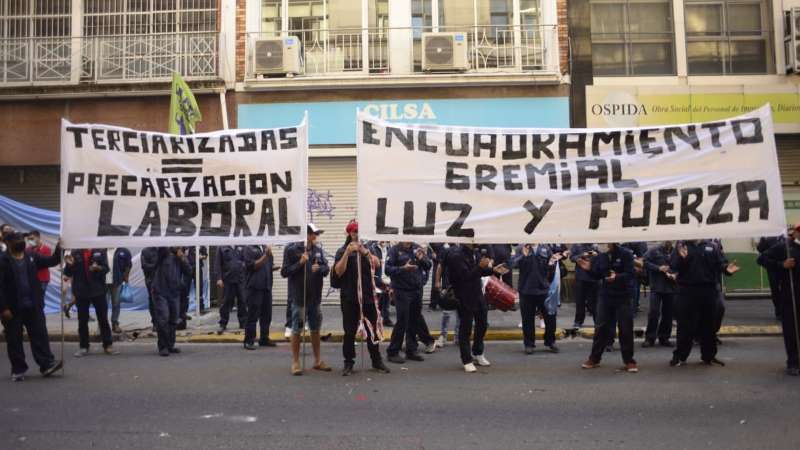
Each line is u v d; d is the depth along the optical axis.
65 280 10.88
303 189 8.82
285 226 8.77
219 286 12.44
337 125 16.14
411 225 8.60
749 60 16.72
